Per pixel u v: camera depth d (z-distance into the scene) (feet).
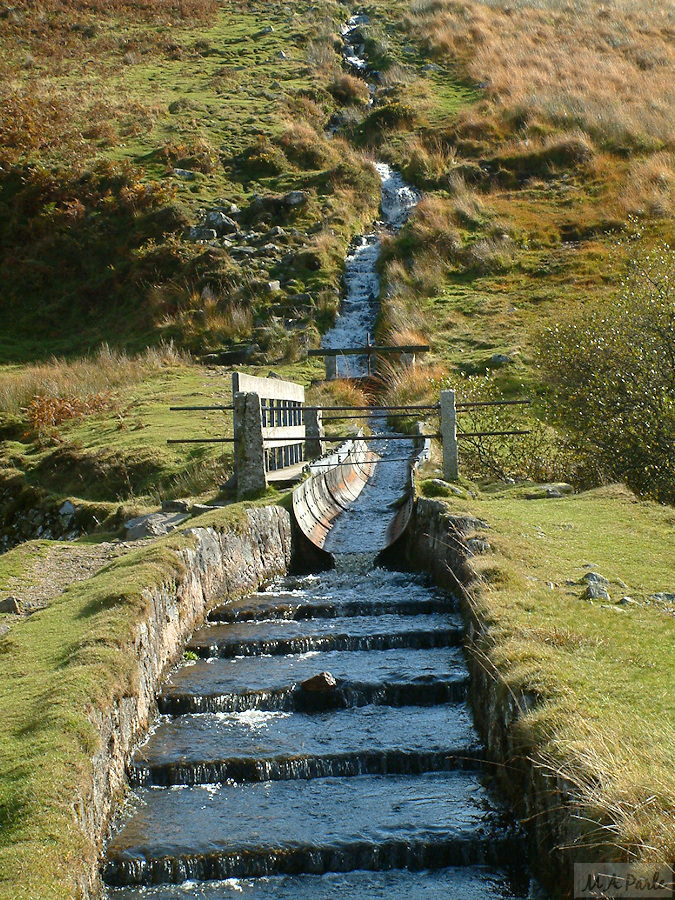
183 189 111.34
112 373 80.69
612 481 45.83
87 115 128.36
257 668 26.45
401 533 40.52
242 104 134.41
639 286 52.11
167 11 172.65
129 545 40.81
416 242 100.07
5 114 123.03
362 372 81.30
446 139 124.67
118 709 21.24
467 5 172.76
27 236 108.06
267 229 106.01
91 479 55.16
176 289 96.63
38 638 24.57
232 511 35.68
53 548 41.52
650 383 45.44
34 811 16.46
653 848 13.07
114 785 20.01
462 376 67.97
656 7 173.27
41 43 155.63
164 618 26.81
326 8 177.58
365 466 62.18
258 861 17.93
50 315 98.84
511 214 104.12
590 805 14.74
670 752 15.25
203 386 75.61
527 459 51.06
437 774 21.11
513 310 84.89
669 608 24.47
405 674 25.20
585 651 20.90
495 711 20.63
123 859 17.85
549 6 172.76
